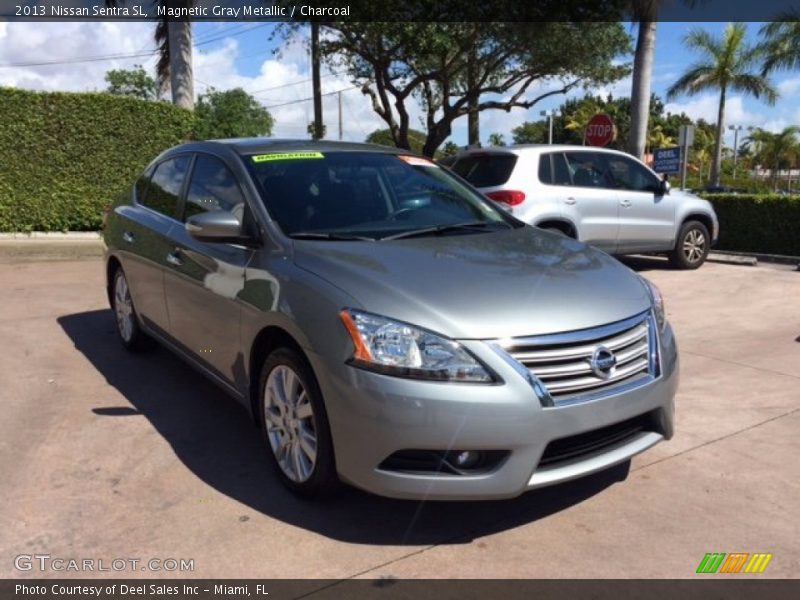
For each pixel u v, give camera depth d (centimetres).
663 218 1002
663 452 407
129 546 309
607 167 958
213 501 348
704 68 3541
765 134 6056
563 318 312
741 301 823
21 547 306
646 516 338
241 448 409
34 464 383
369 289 318
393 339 298
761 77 3425
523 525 330
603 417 310
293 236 377
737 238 1344
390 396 292
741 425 446
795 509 345
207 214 383
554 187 896
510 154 894
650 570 296
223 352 404
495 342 297
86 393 494
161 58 1609
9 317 705
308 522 330
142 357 577
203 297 420
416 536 320
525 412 292
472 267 344
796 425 445
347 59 1552
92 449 404
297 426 343
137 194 571
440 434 290
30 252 1039
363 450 301
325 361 311
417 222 419
